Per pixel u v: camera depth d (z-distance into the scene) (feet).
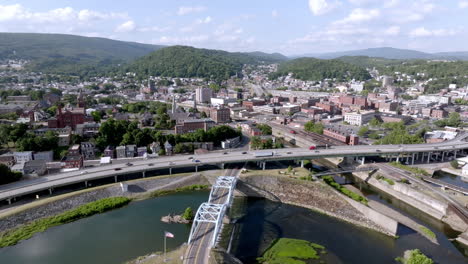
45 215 524.11
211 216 496.64
